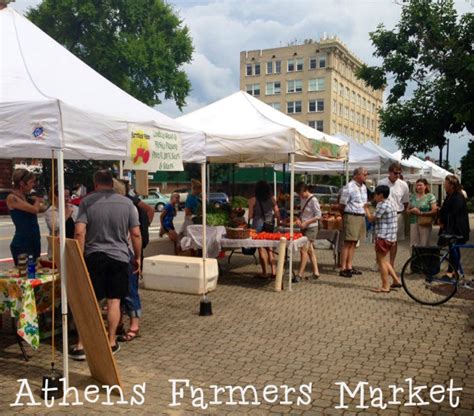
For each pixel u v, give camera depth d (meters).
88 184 28.25
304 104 74.56
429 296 7.46
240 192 41.25
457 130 15.59
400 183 9.85
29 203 6.57
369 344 5.56
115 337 5.32
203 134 6.48
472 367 4.88
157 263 8.15
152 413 3.91
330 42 71.38
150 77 36.34
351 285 8.71
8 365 4.92
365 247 14.18
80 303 4.34
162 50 36.16
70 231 6.18
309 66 73.69
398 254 12.77
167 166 5.62
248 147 8.11
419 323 6.39
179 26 38.69
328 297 7.80
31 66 4.87
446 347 5.47
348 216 9.29
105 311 6.71
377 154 14.41
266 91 77.44
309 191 9.45
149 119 5.30
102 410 3.96
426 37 15.27
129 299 5.67
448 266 7.44
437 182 24.16
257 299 7.65
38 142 4.14
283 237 8.21
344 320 6.52
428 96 15.59
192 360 5.05
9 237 17.44
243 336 5.84
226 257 11.73
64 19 34.56
